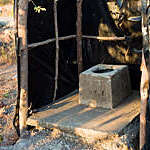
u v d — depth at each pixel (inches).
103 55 160.4
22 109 127.5
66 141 119.5
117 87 139.9
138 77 154.7
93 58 164.1
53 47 145.6
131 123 121.4
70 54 160.7
